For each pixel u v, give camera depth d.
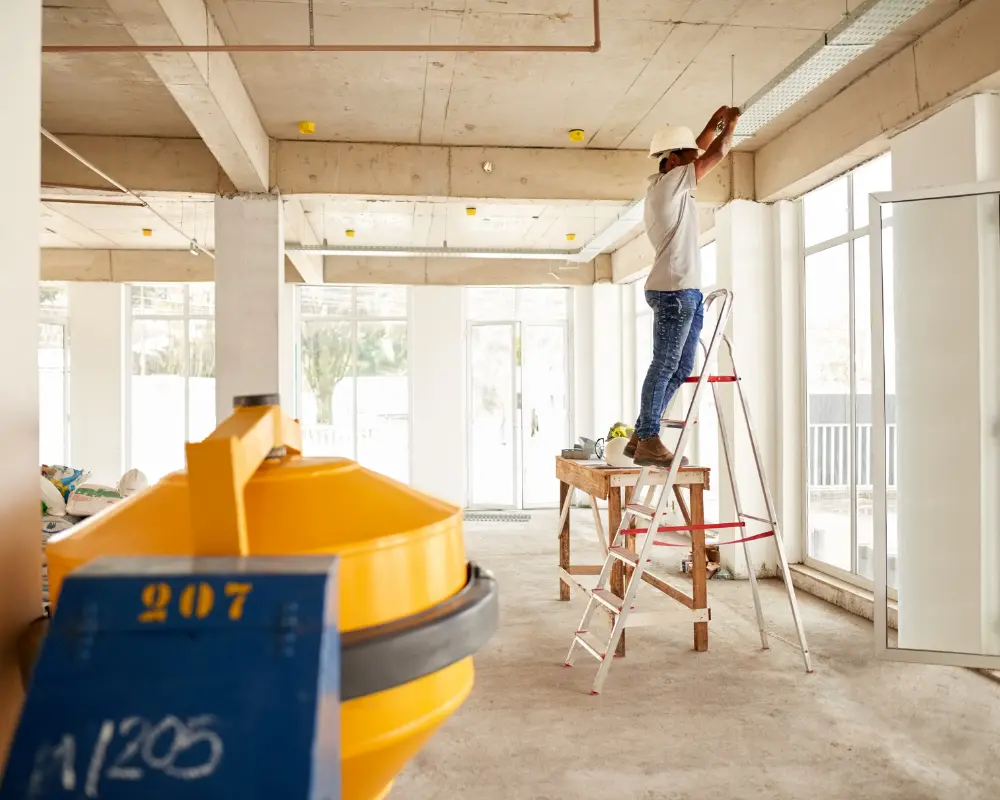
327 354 11.05
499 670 4.01
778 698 3.56
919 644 4.09
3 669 1.22
